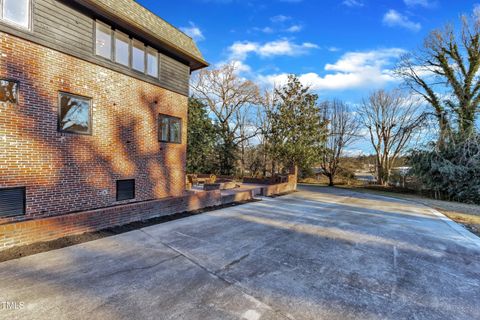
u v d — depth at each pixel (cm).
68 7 683
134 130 872
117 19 773
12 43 581
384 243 607
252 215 878
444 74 1736
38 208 628
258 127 2720
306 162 1911
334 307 326
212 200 1000
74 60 698
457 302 350
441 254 546
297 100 1928
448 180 1550
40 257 460
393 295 363
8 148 577
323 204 1195
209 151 2269
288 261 478
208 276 405
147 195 923
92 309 307
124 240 570
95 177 755
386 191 2088
